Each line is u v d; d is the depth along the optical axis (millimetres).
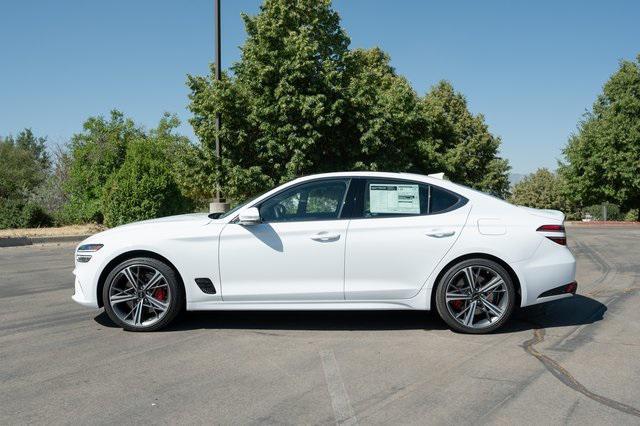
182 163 16219
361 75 16547
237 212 5711
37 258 11930
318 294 5535
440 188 5730
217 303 5602
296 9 16812
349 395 3990
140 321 5668
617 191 34875
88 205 19000
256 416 3648
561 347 5074
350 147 15297
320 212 5664
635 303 6883
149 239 5586
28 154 46406
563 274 5574
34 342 5328
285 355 4902
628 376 4324
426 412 3691
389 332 5621
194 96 15711
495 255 5480
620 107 34438
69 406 3822
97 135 19969
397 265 5523
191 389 4121
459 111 40031
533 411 3695
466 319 5516
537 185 64562
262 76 14320
